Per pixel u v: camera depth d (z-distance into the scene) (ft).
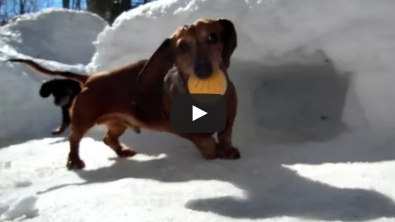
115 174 5.32
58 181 5.18
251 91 7.03
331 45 6.02
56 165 5.80
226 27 5.42
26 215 4.13
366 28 5.87
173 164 5.49
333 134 6.49
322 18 5.98
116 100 5.82
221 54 5.38
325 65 6.54
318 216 3.84
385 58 5.79
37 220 4.02
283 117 7.10
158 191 4.51
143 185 4.73
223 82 5.38
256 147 5.96
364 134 5.78
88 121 5.75
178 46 5.26
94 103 5.76
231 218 3.89
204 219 3.88
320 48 6.14
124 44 7.02
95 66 7.27
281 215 3.90
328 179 4.58
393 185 4.33
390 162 4.92
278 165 5.09
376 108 5.78
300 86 7.19
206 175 4.97
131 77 5.84
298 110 7.09
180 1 6.79
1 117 8.33
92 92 5.77
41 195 4.65
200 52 5.19
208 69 5.16
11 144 7.69
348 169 4.79
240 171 5.01
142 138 6.80
